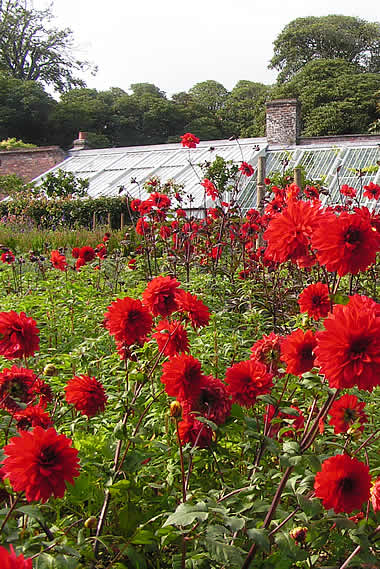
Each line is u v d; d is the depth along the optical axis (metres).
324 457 1.93
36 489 1.46
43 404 2.30
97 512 2.02
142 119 48.06
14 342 2.12
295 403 2.32
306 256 1.93
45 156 26.16
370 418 2.55
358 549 1.70
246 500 1.86
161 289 2.21
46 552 1.52
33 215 17.66
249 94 52.25
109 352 3.99
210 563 1.77
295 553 1.62
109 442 2.06
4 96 44.78
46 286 5.51
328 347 1.43
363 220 1.68
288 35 47.88
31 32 48.41
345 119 37.97
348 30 47.00
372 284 5.01
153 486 1.98
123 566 1.67
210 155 21.30
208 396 1.95
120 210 18.03
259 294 5.15
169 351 2.20
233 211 7.00
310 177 17.98
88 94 49.72
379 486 1.76
